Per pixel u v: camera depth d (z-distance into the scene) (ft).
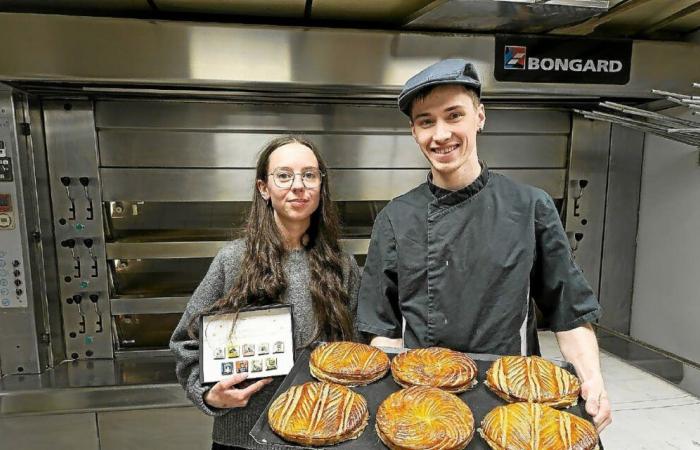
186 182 5.38
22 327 4.93
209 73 4.33
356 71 4.50
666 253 5.53
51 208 5.16
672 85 4.89
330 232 3.72
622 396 4.44
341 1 4.17
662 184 5.57
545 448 2.14
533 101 5.25
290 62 4.41
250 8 4.39
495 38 4.58
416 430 2.27
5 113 4.56
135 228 5.61
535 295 3.23
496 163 5.83
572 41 4.65
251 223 3.58
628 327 6.23
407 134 5.62
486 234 2.98
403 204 3.30
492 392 2.75
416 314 3.18
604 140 5.84
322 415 2.41
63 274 5.30
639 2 4.15
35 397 4.63
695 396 4.44
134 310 5.46
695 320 5.12
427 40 4.52
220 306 3.38
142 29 4.20
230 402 3.15
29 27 4.10
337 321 3.51
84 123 5.08
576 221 5.98
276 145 3.44
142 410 4.78
